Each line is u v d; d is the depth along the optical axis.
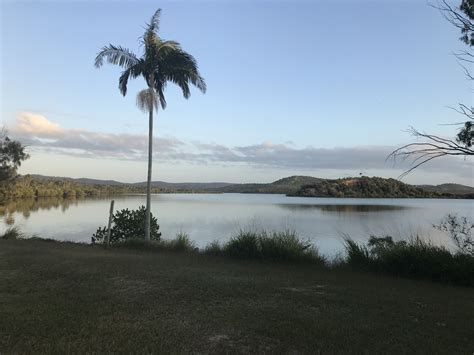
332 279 8.73
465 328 5.38
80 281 7.61
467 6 8.16
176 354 4.26
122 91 17.81
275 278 8.52
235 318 5.53
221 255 12.55
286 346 4.59
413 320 5.67
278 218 39.28
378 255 10.89
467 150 7.71
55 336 4.69
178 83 17.77
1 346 4.36
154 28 17.12
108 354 4.23
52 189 93.31
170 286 7.34
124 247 14.50
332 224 32.06
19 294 6.58
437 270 9.34
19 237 17.89
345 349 4.55
